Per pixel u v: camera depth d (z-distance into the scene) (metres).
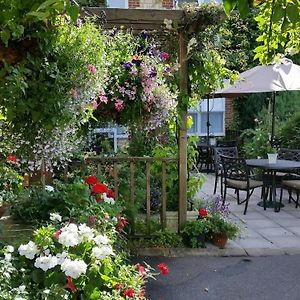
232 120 10.77
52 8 1.50
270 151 6.70
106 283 2.39
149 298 3.18
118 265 2.62
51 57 2.37
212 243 4.38
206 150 9.46
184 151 4.39
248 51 9.80
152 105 3.68
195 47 4.23
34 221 3.37
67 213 3.37
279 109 9.66
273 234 4.84
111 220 3.21
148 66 3.67
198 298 3.20
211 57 4.29
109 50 3.47
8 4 1.68
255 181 6.11
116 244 3.22
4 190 3.55
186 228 4.32
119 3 8.45
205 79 4.32
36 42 2.13
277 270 3.79
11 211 3.60
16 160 3.19
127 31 4.24
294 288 3.40
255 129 9.58
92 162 4.34
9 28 1.78
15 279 2.25
